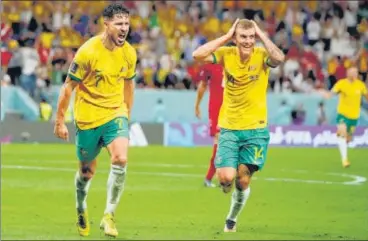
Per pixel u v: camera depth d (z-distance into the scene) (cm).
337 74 6144
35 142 5241
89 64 1786
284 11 6581
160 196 2806
